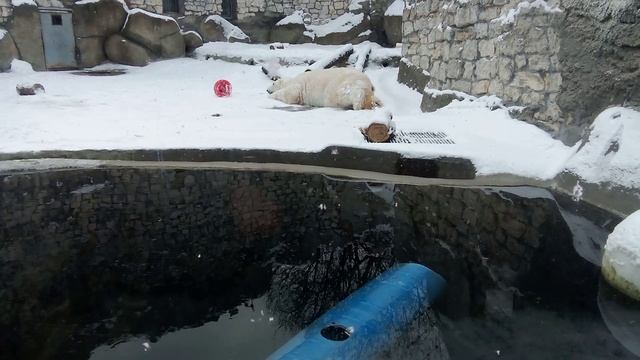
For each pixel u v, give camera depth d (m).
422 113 6.49
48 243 3.20
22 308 2.47
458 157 4.16
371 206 3.80
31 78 9.55
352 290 2.57
